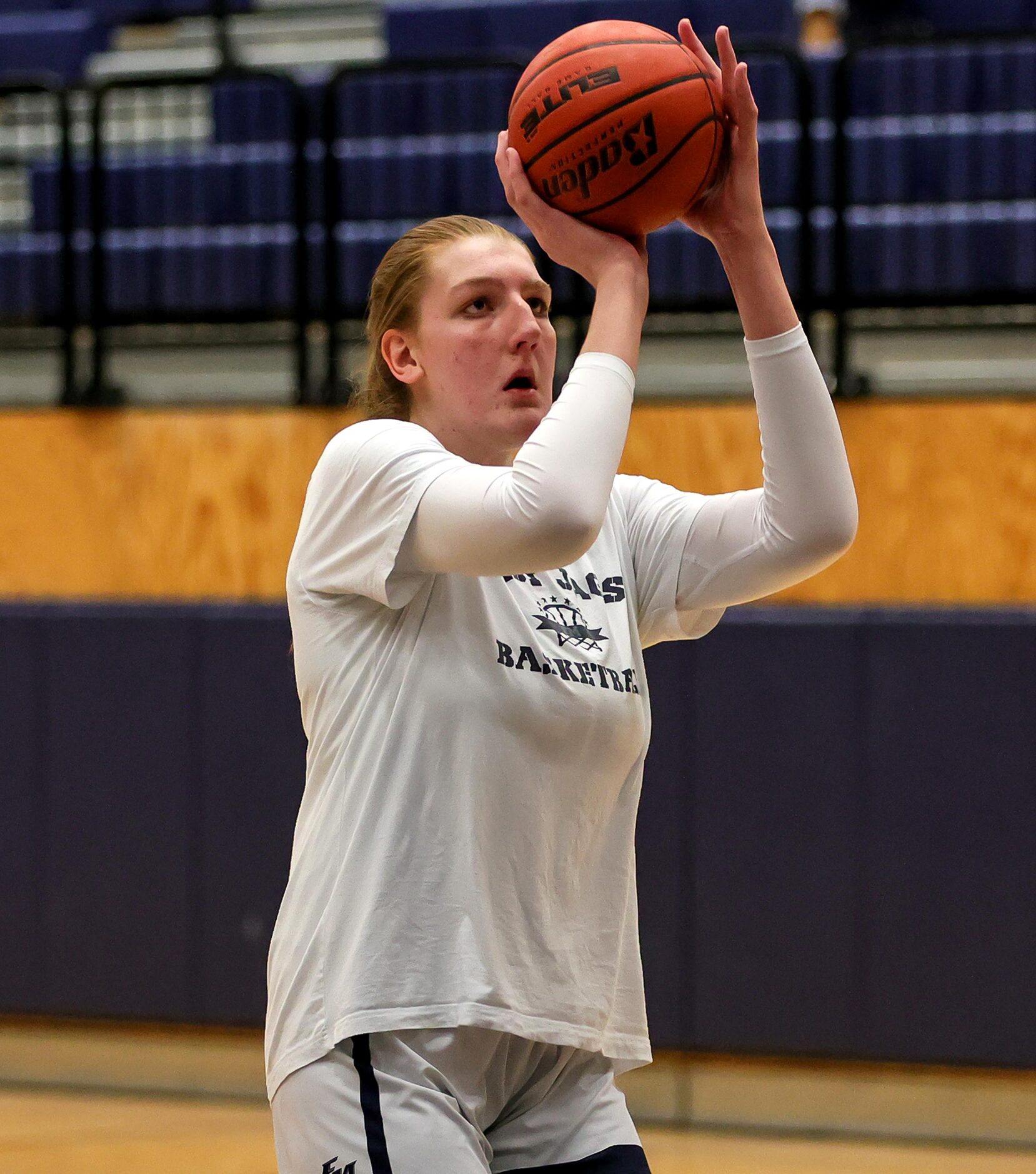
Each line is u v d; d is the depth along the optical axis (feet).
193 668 25.07
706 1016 23.38
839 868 23.15
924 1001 22.86
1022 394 23.98
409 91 30.45
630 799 9.25
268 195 30.14
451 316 8.96
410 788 8.46
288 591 9.25
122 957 25.13
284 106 31.65
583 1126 8.93
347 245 28.50
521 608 8.85
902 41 25.34
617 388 8.20
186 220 30.50
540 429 8.02
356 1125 8.20
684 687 23.61
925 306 26.32
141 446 26.43
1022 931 22.67
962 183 28.09
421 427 8.79
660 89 8.48
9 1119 23.76
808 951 23.18
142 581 26.32
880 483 24.26
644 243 8.98
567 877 8.76
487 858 8.44
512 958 8.46
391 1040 8.29
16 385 30.60
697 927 23.47
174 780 25.07
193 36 42.04
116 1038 25.38
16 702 25.59
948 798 22.94
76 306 28.94
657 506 9.81
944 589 24.02
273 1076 8.71
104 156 30.76
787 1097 23.31
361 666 8.74
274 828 24.75
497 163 8.91
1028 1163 21.74
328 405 25.89
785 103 29.35
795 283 27.35
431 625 8.64
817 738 23.27
